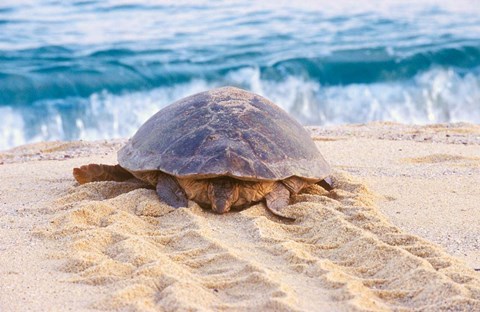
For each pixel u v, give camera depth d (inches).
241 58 673.0
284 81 635.5
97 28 757.9
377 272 186.2
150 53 678.5
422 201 263.6
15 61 636.1
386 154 354.9
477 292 168.7
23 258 195.6
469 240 220.1
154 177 249.3
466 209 253.3
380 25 803.4
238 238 212.1
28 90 582.9
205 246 199.6
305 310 156.5
